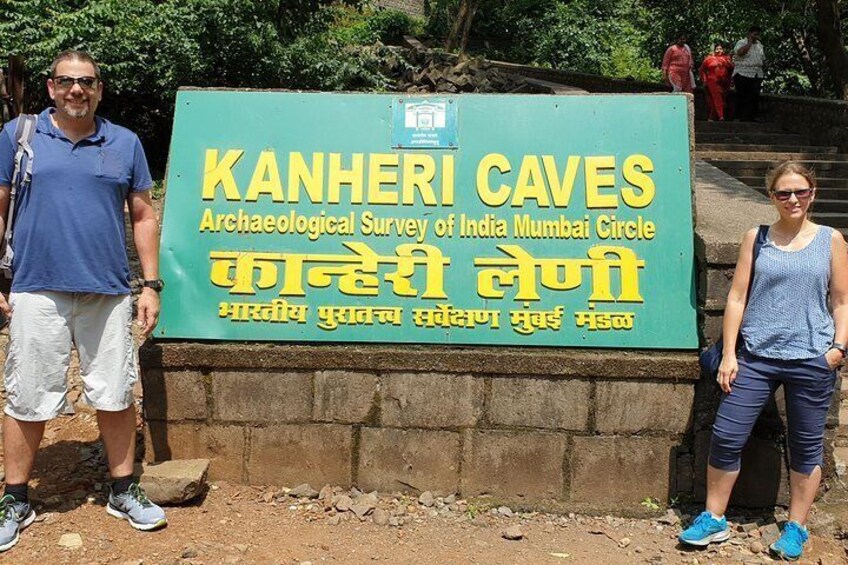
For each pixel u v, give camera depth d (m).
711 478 3.63
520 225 3.99
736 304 3.57
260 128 4.15
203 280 3.99
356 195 4.05
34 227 3.38
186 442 3.97
